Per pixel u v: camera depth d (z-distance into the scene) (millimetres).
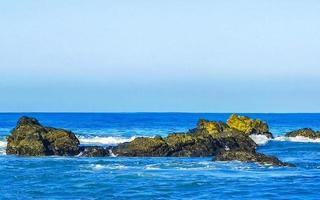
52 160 72750
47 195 48750
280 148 99250
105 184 53594
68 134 80938
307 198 47562
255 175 59250
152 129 155875
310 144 107812
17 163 69500
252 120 118812
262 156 69250
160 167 65188
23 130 80625
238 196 48281
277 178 57438
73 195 48750
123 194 49031
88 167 65438
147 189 51125
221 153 71938
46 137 79938
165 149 79562
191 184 53469
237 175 59219
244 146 92438
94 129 152875
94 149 78812
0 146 90500
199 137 82750
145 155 78938
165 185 53000
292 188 51875
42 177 57875
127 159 74875
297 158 81250
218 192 49906
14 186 53000
